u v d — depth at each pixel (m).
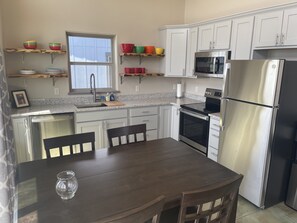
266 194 2.45
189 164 1.77
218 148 2.93
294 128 2.46
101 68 4.06
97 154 1.94
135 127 2.27
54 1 3.41
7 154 1.29
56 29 3.49
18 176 1.54
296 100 2.38
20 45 3.30
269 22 2.59
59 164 1.74
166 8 4.31
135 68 4.03
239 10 3.39
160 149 2.07
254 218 2.36
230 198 1.27
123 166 1.71
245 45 2.90
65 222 1.09
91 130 3.43
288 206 2.57
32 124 3.03
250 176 2.50
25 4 3.24
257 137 2.38
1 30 3.08
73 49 3.77
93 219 1.12
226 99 2.70
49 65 3.53
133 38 4.11
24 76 3.18
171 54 4.10
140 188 1.41
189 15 4.40
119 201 1.27
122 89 4.18
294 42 2.36
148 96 4.45
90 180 1.50
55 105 3.59
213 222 1.25
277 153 2.39
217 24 3.31
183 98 4.52
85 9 3.64
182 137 3.84
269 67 2.20
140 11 4.08
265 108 2.27
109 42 4.05
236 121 2.60
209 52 3.32
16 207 1.23
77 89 3.90
